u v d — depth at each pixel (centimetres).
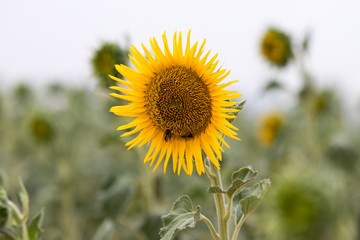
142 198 188
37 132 263
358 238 157
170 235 112
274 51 219
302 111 266
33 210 262
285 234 152
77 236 251
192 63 114
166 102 114
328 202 152
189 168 115
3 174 139
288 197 152
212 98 114
